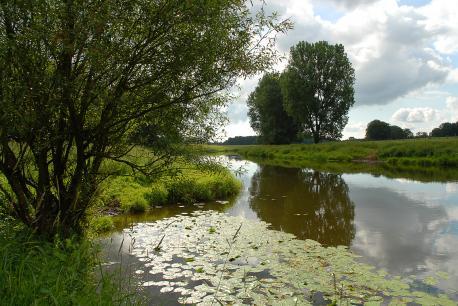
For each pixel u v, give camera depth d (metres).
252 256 8.34
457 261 8.31
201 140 7.00
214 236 9.80
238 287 6.65
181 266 7.56
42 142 5.59
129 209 12.56
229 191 16.94
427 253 8.84
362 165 33.88
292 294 6.41
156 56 5.86
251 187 20.00
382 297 6.38
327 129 51.50
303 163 38.00
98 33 5.13
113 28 5.30
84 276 5.27
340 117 51.12
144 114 6.32
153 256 8.12
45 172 5.88
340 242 9.71
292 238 9.91
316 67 50.44
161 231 10.20
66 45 4.95
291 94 50.56
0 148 5.49
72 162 6.47
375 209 14.03
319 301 6.20
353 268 7.68
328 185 20.73
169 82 6.00
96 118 6.37
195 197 14.91
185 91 6.14
